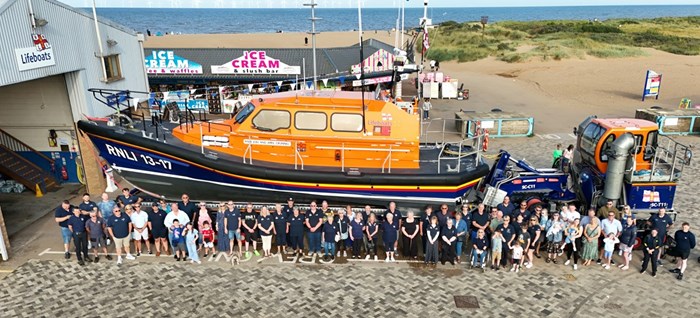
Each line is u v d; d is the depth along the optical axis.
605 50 54.00
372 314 8.80
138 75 16.28
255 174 10.55
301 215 10.80
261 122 10.88
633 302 9.23
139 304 9.03
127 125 11.79
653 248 10.02
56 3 12.18
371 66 23.08
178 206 10.68
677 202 13.84
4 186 14.73
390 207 10.72
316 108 10.80
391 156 10.99
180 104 23.12
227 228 10.67
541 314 8.86
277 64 22.92
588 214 10.51
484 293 9.55
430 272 10.37
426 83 31.42
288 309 8.93
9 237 11.74
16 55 10.89
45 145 15.12
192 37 83.62
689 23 88.88
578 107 29.25
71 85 13.31
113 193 14.52
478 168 11.05
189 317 8.66
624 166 10.47
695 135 22.09
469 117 22.03
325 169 10.80
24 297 9.21
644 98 31.08
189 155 10.49
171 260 10.73
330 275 10.17
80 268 10.32
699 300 9.30
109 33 14.53
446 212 10.66
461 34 69.69
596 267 10.63
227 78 23.14
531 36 70.00
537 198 11.81
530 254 10.52
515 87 37.19
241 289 9.59
